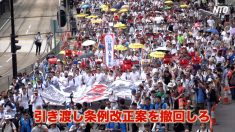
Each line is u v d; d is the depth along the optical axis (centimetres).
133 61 4775
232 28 5916
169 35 5919
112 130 3366
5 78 5572
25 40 8169
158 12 7706
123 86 4138
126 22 7225
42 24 9500
